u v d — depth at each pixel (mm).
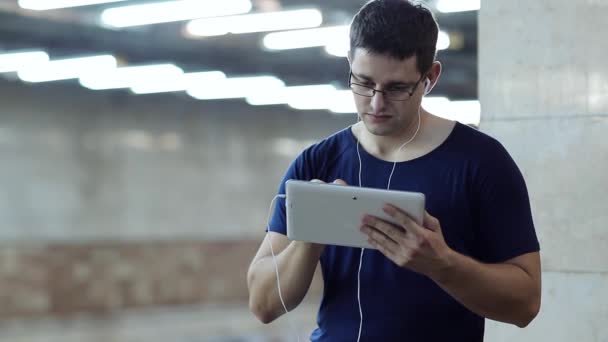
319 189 1860
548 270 3246
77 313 14297
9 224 13305
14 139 13336
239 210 17219
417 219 1788
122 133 15000
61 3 9727
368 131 2053
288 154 18172
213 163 16625
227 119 16875
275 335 16266
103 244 14695
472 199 1984
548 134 3254
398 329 1982
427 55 1903
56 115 13953
